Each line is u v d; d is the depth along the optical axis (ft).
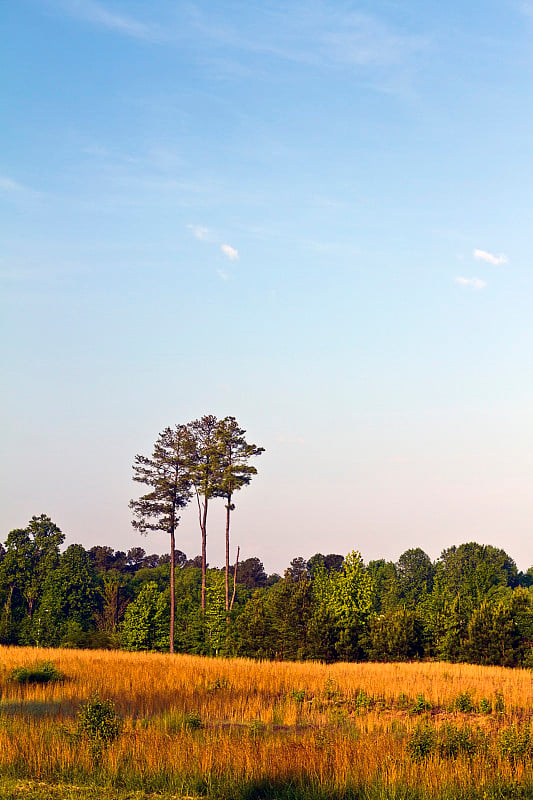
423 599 238.89
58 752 57.31
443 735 66.54
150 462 253.44
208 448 256.73
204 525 256.73
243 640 215.31
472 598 215.92
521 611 182.09
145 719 77.30
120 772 54.44
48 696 97.14
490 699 95.66
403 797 48.29
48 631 322.55
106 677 116.37
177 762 55.47
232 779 52.31
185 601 276.21
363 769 54.08
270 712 85.81
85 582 354.54
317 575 263.70
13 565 364.79
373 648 194.59
